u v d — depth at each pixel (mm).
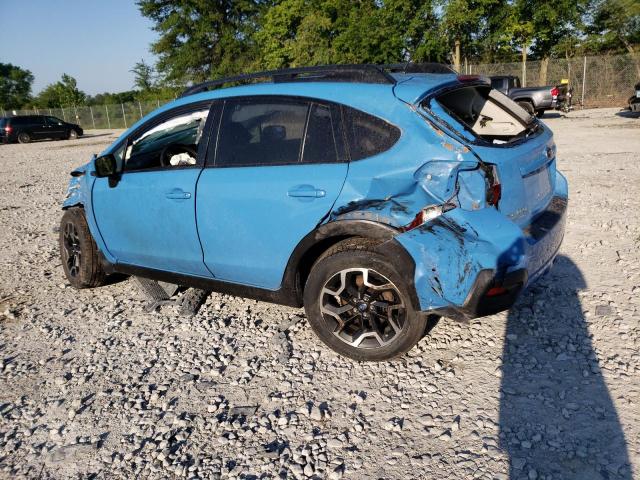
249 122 3518
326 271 3199
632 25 31609
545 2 27812
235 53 46125
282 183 3254
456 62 29297
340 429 2734
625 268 4566
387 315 3129
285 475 2439
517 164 3014
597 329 3545
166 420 2914
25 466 2629
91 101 68688
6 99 82625
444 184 2816
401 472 2402
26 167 15953
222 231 3547
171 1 46344
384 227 2943
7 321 4375
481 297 2770
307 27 33906
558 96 19062
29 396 3242
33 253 6398
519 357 3273
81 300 4730
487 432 2621
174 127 4230
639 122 15953
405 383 3088
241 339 3770
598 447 2465
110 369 3490
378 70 3217
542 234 3137
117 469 2566
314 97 3277
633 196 7082
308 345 3607
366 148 3053
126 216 4121
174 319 4172
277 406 2973
